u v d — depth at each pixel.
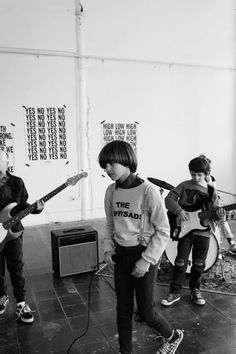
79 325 2.23
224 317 2.30
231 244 3.34
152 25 5.20
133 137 5.34
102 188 5.24
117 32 5.01
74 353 1.94
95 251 3.08
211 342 2.02
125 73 5.16
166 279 2.89
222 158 6.02
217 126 5.91
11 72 4.54
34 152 4.77
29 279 2.99
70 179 2.44
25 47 4.56
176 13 5.31
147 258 1.46
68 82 4.85
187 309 2.41
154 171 5.55
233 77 5.89
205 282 2.82
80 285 2.85
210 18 5.54
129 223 1.52
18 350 1.97
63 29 4.72
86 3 4.78
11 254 2.22
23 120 4.67
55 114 4.82
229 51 5.77
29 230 4.62
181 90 5.55
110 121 5.16
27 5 4.50
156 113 5.44
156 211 1.48
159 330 1.66
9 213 2.14
